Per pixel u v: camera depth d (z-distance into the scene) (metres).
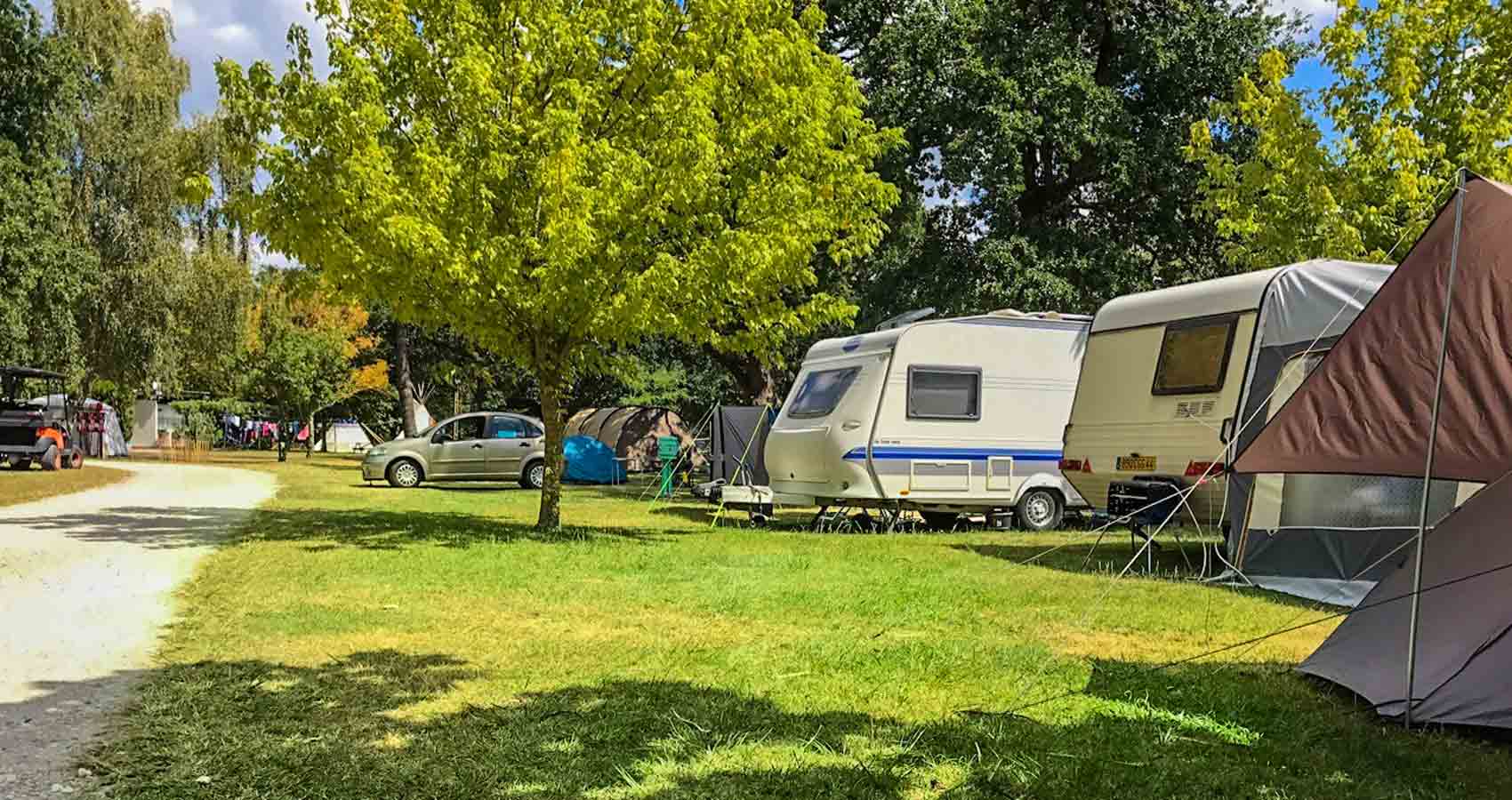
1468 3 15.29
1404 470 5.52
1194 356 11.44
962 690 5.73
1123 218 25.19
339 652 6.33
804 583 9.48
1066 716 5.26
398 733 4.75
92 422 37.28
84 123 29.42
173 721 4.86
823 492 15.52
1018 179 22.03
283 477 26.08
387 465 24.34
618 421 30.66
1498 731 4.99
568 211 11.34
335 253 11.43
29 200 25.17
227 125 11.68
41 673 5.71
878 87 23.75
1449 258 5.45
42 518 14.03
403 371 39.56
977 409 15.61
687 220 12.30
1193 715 5.31
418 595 8.41
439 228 11.39
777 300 13.61
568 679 5.78
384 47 12.23
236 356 36.41
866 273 25.86
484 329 13.05
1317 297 10.23
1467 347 5.34
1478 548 5.55
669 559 10.98
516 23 12.38
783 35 13.30
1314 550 9.67
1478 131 15.05
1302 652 6.91
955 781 4.25
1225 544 11.20
